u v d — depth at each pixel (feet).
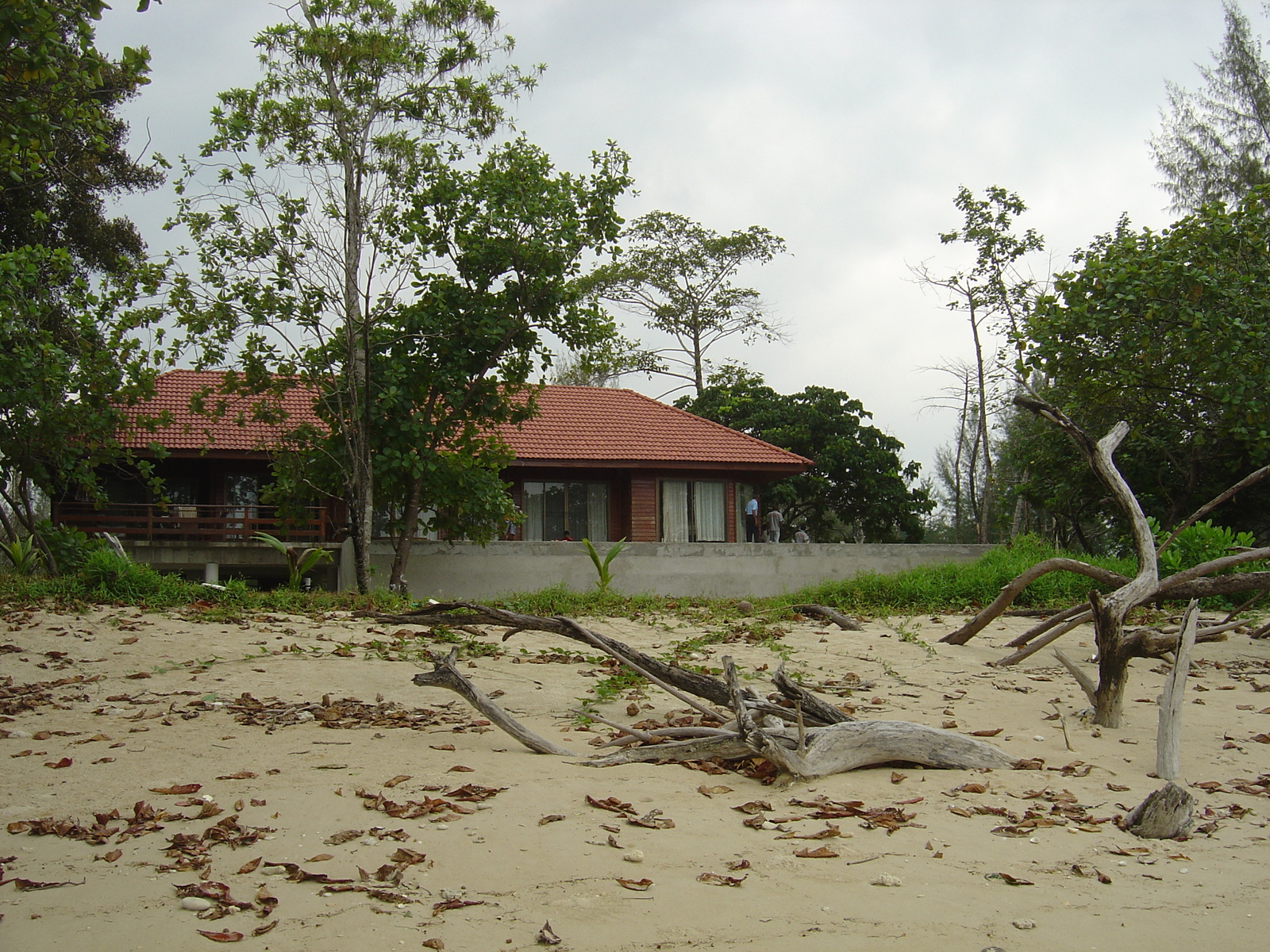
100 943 11.27
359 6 50.96
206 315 48.96
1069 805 17.76
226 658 29.96
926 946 11.91
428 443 54.70
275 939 11.44
